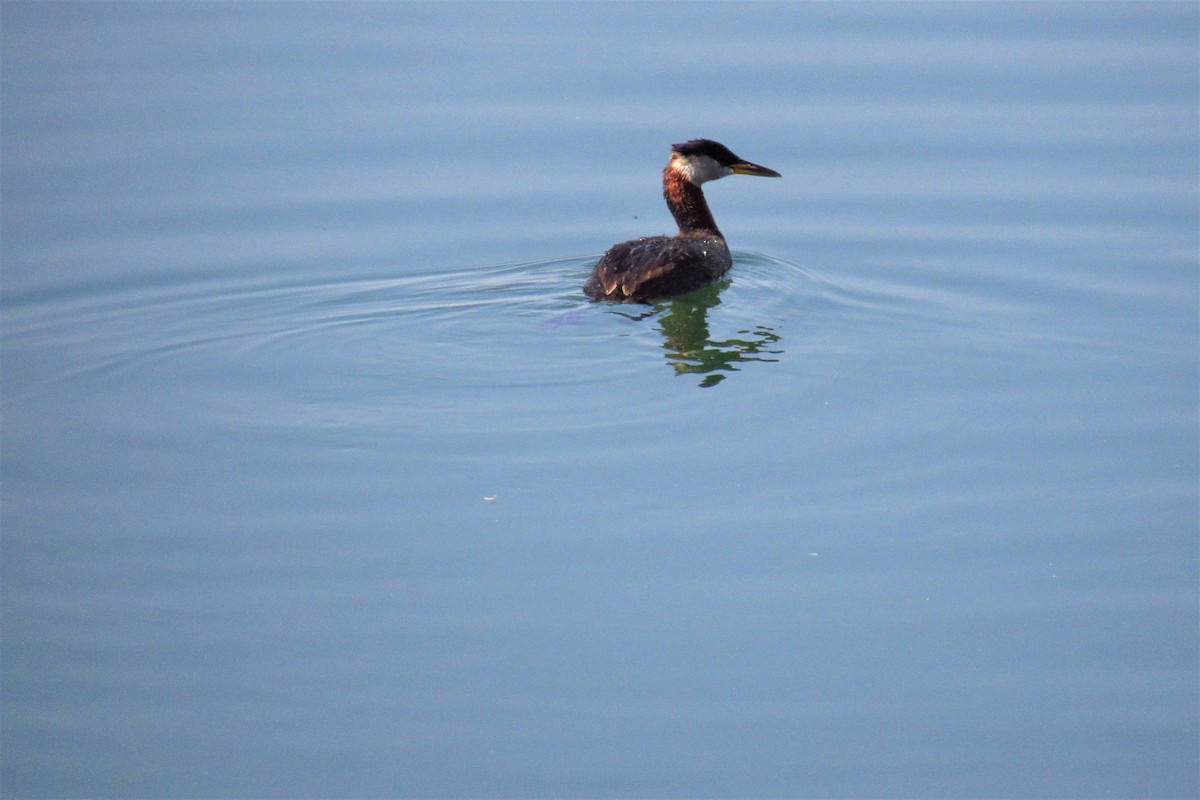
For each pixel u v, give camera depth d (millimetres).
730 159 18359
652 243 16719
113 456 13109
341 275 16984
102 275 16766
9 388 14266
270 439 13352
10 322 15664
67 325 15641
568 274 17188
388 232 18188
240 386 14305
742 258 17625
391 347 15086
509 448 13164
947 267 16938
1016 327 15461
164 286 16562
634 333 15289
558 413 13758
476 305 16125
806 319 15703
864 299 16188
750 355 14844
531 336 15266
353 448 13180
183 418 13727
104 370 14641
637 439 13305
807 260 17453
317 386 14297
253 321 15758
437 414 13742
